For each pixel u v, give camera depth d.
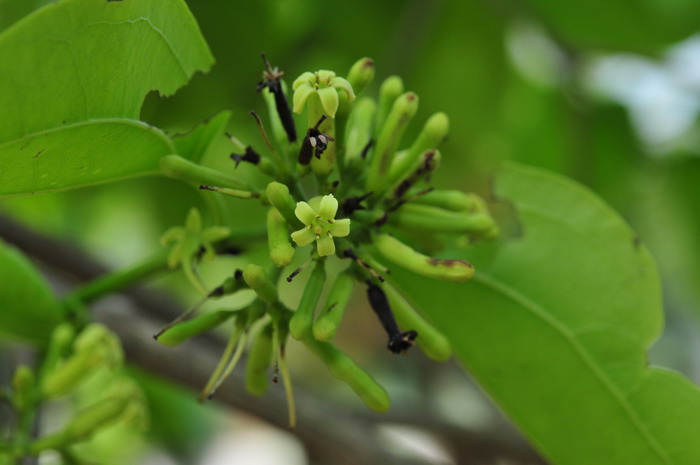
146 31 0.31
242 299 0.53
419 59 0.49
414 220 0.33
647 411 0.34
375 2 0.46
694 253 0.49
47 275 0.43
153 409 0.53
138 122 0.32
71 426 0.35
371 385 0.32
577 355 0.35
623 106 0.48
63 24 0.30
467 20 0.48
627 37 0.45
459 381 0.51
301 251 0.42
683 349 0.59
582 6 0.45
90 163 0.32
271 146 0.32
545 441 0.35
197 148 0.33
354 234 0.33
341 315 0.32
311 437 0.39
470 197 0.34
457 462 0.45
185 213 0.47
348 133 0.34
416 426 0.43
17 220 0.43
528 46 0.48
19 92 0.30
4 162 0.31
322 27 0.46
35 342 0.36
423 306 0.35
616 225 0.35
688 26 0.44
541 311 0.35
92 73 0.30
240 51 0.44
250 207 0.44
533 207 0.35
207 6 0.44
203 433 0.57
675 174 0.48
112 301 0.40
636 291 0.35
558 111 0.49
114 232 0.49
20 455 0.35
